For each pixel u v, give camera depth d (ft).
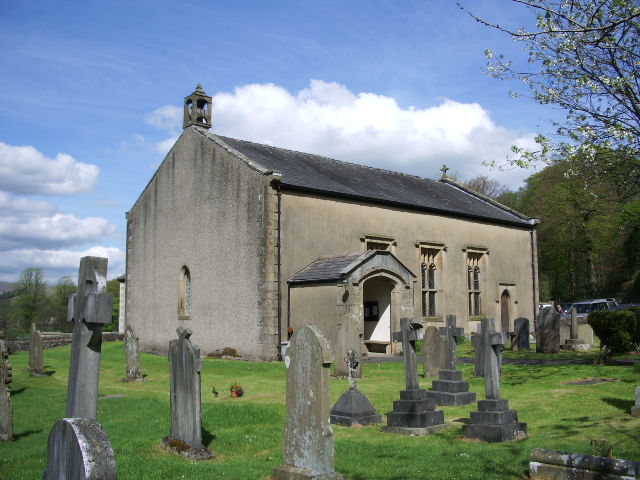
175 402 32.71
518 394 47.24
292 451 26.66
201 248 85.66
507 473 26.50
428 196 104.37
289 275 76.89
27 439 35.04
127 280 102.06
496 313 107.55
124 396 50.24
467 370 62.23
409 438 34.42
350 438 34.73
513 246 113.50
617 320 61.05
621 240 160.66
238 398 47.98
